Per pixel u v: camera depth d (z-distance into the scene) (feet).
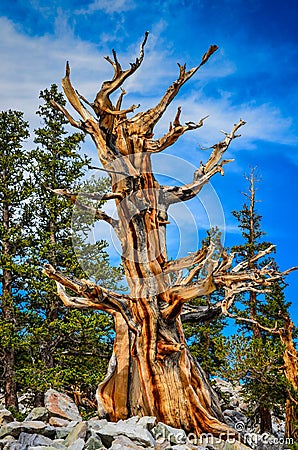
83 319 55.98
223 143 29.84
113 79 27.91
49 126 69.26
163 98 28.71
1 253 63.00
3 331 55.62
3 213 66.33
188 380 25.99
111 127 28.35
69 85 29.91
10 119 69.92
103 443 21.31
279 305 68.85
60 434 22.21
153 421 23.71
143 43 28.14
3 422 25.03
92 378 53.47
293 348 55.16
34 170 65.98
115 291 27.12
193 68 29.25
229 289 30.27
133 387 26.50
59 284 28.73
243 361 53.42
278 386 53.78
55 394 28.66
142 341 26.50
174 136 27.89
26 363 60.39
